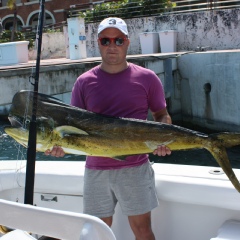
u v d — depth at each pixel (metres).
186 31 17.55
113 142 2.38
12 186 3.15
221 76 11.06
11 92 9.46
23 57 14.63
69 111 2.36
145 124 2.38
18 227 1.64
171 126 2.38
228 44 16.62
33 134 2.27
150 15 18.97
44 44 21.06
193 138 2.34
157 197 2.79
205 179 2.77
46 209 1.59
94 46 19.14
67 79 10.35
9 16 34.09
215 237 2.62
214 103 11.50
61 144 2.36
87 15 20.25
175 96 13.09
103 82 2.50
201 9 17.83
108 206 2.59
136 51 18.98
